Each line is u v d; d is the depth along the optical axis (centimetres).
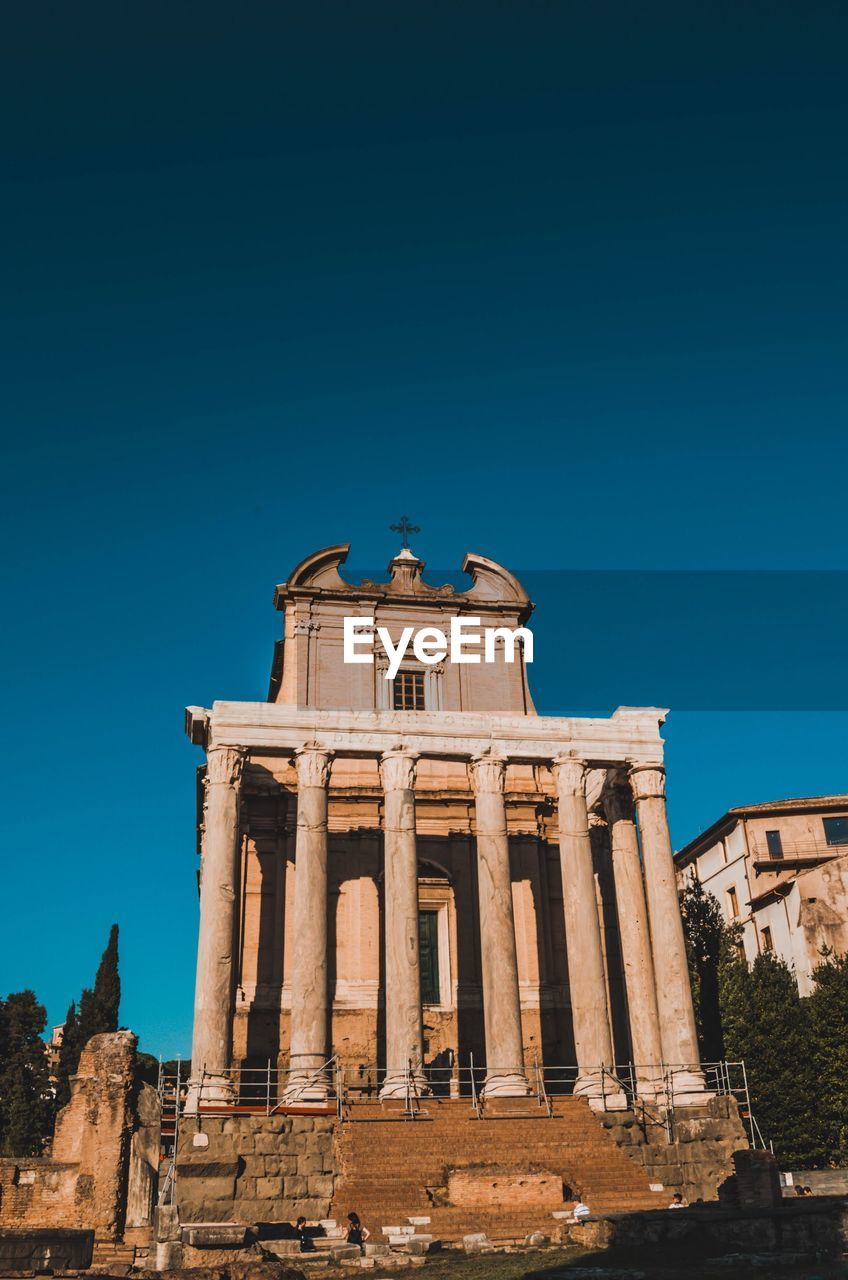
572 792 4366
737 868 7000
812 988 5922
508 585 5275
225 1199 3284
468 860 5003
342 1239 2867
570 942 4197
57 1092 6638
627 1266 2217
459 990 4784
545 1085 4641
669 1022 4128
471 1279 2164
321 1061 3781
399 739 4278
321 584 5116
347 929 4775
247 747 4159
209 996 3791
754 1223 2416
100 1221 3531
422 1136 3522
